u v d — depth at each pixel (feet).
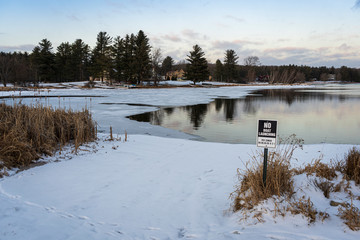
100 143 30.86
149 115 69.92
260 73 520.01
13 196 15.52
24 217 12.92
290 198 13.05
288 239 10.13
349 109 84.94
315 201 12.67
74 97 120.16
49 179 18.74
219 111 80.64
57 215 13.38
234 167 22.49
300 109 85.87
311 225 11.05
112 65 217.56
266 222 11.69
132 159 24.79
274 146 13.64
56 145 27.09
